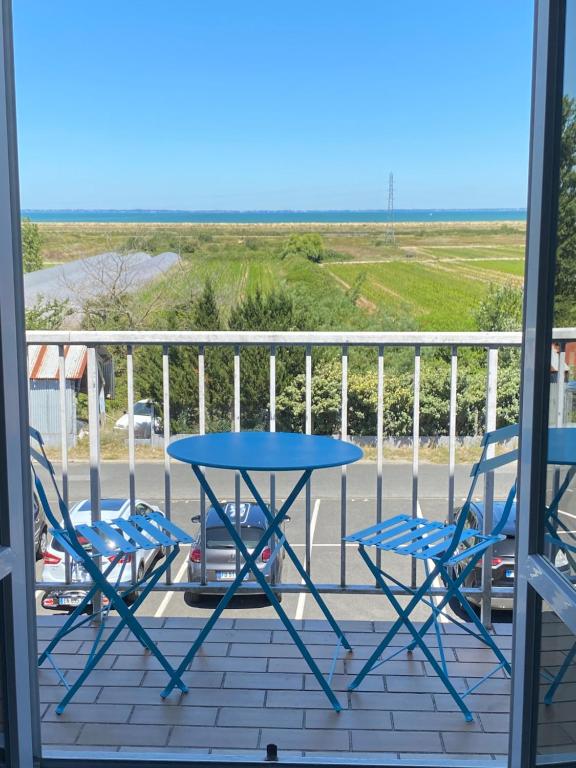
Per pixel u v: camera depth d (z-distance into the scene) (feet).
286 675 8.83
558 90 5.74
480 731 7.74
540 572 5.91
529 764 6.16
